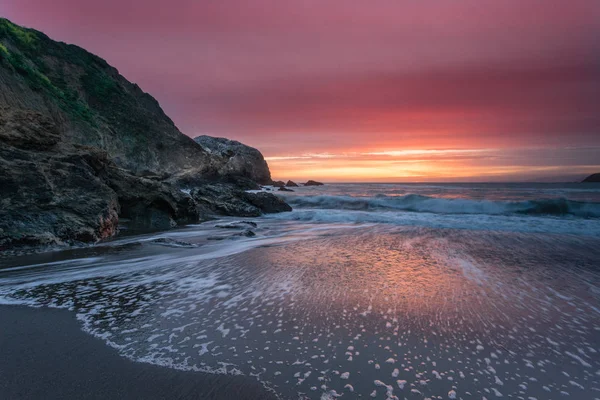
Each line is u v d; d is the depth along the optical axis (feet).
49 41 142.41
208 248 30.53
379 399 8.91
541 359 11.06
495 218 53.57
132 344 11.82
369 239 35.91
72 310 15.02
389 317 14.32
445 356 11.18
